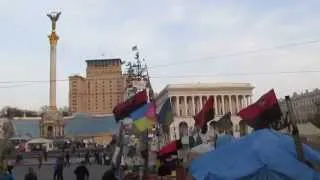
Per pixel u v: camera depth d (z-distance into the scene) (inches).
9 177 780.0
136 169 1106.7
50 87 4338.1
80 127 4493.1
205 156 371.2
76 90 4859.7
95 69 4586.6
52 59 4301.2
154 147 1347.2
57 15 4311.0
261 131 377.4
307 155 355.6
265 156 339.0
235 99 5561.0
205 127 818.8
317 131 822.5
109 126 4431.6
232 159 353.4
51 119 4308.6
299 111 5826.8
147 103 909.8
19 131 4658.0
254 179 333.4
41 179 1469.0
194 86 5477.4
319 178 339.3
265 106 466.0
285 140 360.2
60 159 1337.4
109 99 4500.5
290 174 331.6
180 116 5319.9
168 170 813.2
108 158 2151.8
